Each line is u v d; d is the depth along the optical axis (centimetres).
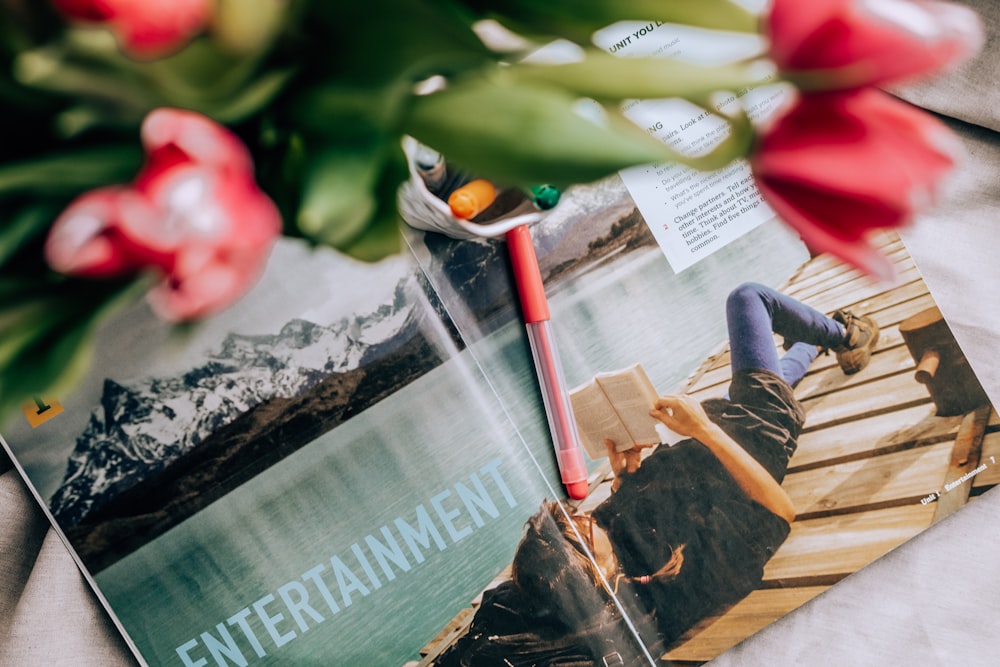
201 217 11
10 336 14
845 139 12
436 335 38
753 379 45
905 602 46
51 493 35
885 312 47
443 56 14
